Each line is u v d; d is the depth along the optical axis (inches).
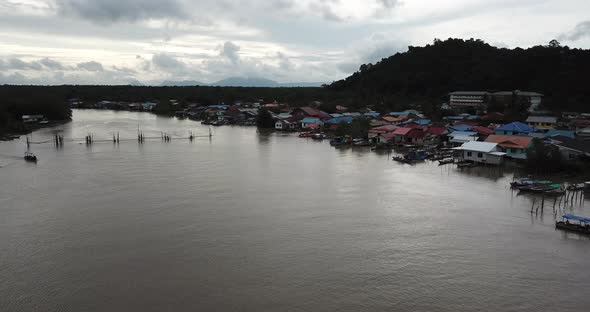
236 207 1779.0
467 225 1593.3
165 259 1282.0
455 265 1272.1
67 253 1317.7
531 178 2278.5
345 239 1454.2
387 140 3526.1
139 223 1576.0
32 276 1179.3
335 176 2365.9
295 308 1042.7
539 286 1156.5
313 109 5467.5
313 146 3560.5
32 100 5310.0
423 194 2004.2
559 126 3846.0
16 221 1588.3
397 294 1114.1
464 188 2116.1
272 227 1553.9
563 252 1357.0
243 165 2667.3
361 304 1066.1
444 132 3550.7
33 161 2714.1
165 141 3801.7
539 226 1579.7
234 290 1116.5
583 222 1513.3
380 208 1788.9
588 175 2268.7
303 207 1791.3
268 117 5103.3
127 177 2288.4
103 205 1782.7
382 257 1320.1
